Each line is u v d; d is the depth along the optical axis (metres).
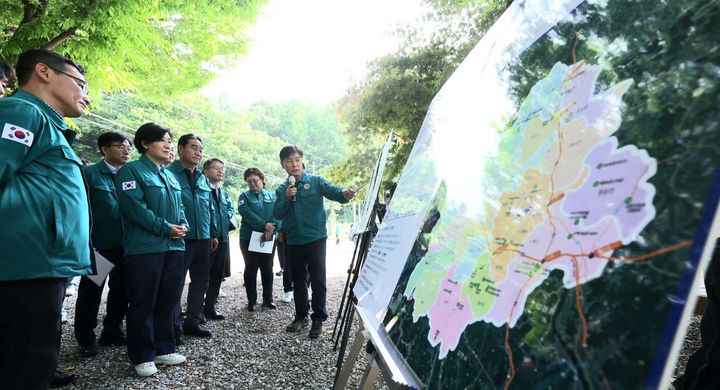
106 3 5.02
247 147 39.19
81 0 5.07
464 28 6.34
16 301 1.50
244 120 51.31
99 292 3.17
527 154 0.71
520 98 0.83
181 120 30.36
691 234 0.38
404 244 1.27
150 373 2.79
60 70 1.84
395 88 6.75
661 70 0.49
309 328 4.03
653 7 0.54
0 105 1.58
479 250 0.76
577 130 0.60
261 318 4.44
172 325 3.09
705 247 0.36
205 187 3.82
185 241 3.57
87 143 21.44
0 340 1.48
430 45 6.63
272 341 3.63
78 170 1.81
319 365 3.08
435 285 0.88
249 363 3.10
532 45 0.85
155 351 2.96
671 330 0.36
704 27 0.46
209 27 6.71
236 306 5.06
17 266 1.50
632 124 0.50
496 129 0.90
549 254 0.56
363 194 7.86
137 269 2.73
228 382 2.75
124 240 2.78
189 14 6.33
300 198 3.80
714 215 0.36
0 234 1.50
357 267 2.71
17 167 1.55
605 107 0.56
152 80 7.46
